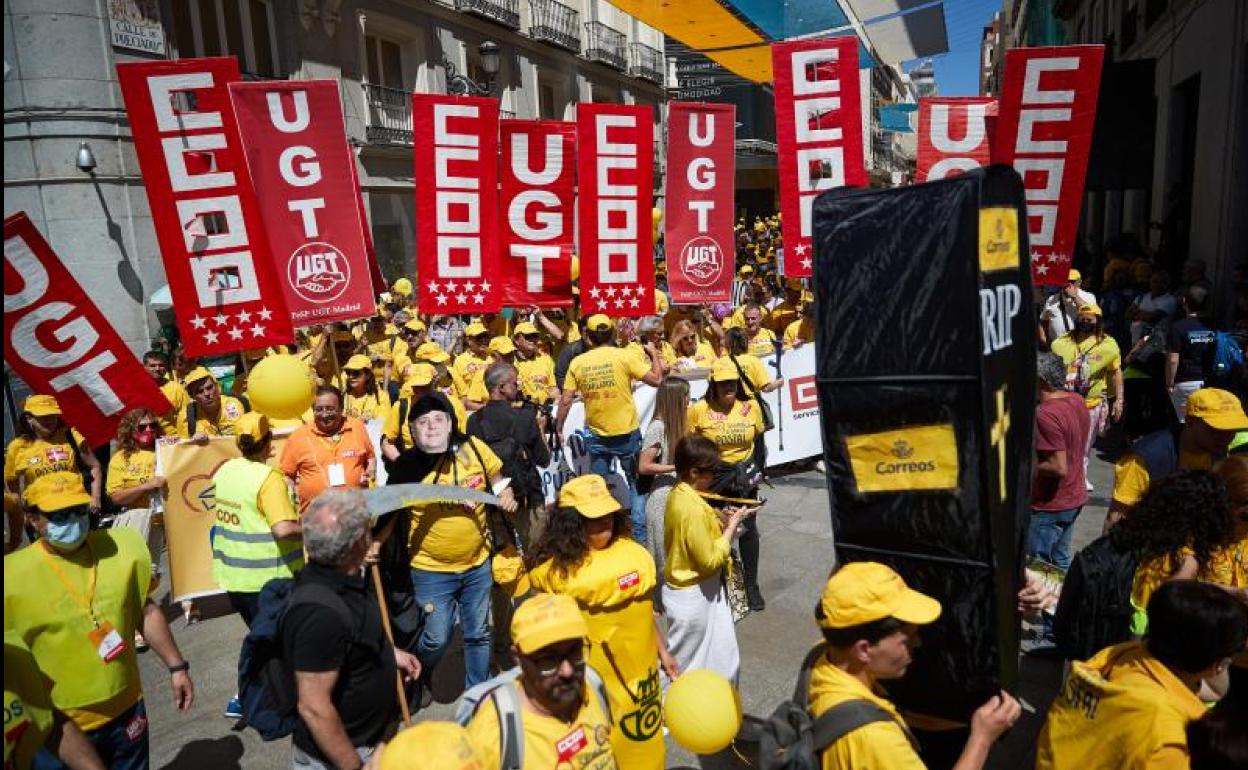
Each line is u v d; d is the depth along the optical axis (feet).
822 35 50.78
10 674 8.68
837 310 8.07
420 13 62.69
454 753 6.85
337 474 15.94
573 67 85.25
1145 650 8.16
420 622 13.16
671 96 108.06
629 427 22.04
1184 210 48.80
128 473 20.75
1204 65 43.83
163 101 17.31
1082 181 22.54
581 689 8.02
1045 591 9.17
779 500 26.66
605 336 22.91
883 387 7.84
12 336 15.31
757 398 18.92
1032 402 8.82
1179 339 23.26
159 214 17.51
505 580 13.97
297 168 18.83
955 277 7.36
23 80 39.73
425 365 22.52
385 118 59.67
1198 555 10.75
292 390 15.40
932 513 7.74
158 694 16.76
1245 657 10.32
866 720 7.16
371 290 19.71
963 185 7.33
